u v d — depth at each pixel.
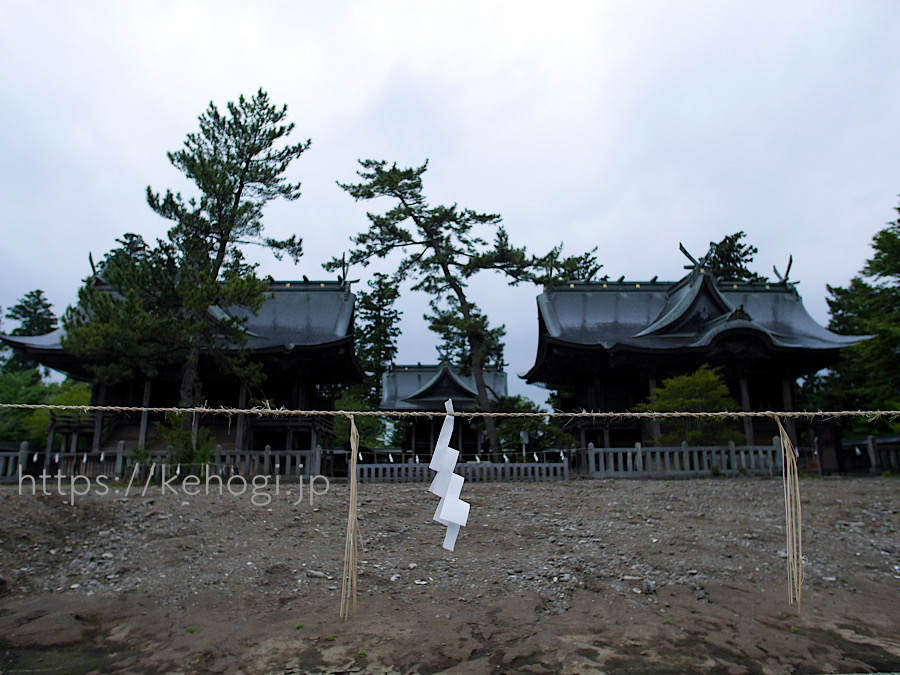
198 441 18.80
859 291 21.84
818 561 9.24
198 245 20.83
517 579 8.60
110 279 19.72
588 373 28.59
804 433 28.06
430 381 40.34
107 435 24.39
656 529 11.02
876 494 13.61
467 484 16.92
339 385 32.50
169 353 20.38
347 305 29.97
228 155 21.91
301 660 6.07
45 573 8.73
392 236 27.30
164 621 7.11
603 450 19.78
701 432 20.44
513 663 6.01
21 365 52.62
